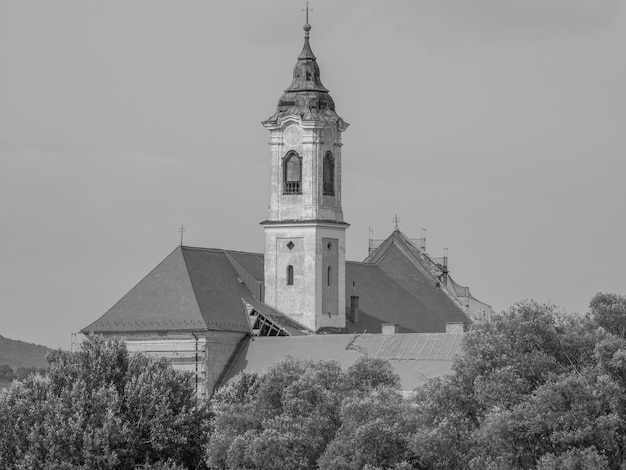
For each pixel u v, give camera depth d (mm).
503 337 194625
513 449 183625
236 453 198250
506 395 188250
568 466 176875
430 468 191500
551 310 199500
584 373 189000
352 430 195000
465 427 189875
